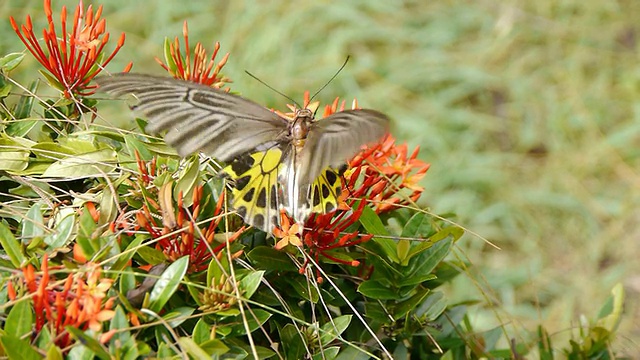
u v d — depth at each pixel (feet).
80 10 3.65
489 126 7.95
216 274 3.45
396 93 8.07
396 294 3.63
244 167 3.48
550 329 6.28
